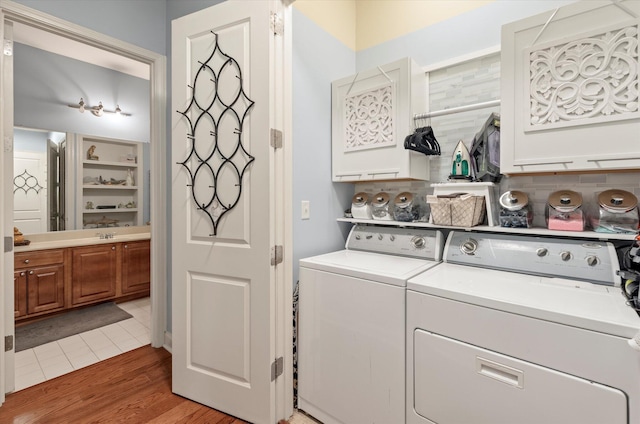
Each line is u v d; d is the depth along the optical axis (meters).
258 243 1.51
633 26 1.13
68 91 3.40
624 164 1.16
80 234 3.42
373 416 1.37
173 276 1.75
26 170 3.15
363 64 2.29
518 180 1.66
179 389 1.76
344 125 2.04
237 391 1.58
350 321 1.45
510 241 1.48
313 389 1.59
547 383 0.96
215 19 1.58
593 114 1.21
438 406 1.18
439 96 1.93
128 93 3.86
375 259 1.70
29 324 2.79
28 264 2.76
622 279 1.14
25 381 1.91
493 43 1.72
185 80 1.67
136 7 2.18
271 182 1.48
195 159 1.66
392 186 2.16
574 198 1.41
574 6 1.24
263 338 1.51
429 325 1.21
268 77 1.46
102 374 1.99
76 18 1.90
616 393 0.86
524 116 1.36
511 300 1.05
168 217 2.35
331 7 2.09
